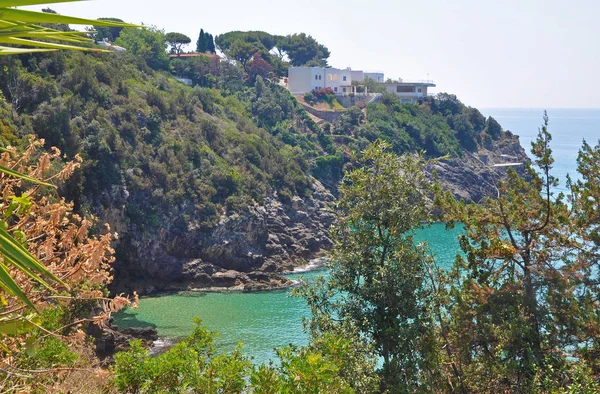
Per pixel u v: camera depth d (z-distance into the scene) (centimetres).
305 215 8644
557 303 2097
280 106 11900
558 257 2217
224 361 1315
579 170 2384
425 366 2189
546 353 2056
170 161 7425
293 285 6775
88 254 823
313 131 11762
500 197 2331
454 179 12100
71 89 7050
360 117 12712
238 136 9006
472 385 2111
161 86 9050
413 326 2238
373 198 2456
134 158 6981
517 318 2070
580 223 2195
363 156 2550
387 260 2436
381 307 2352
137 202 6781
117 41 12131
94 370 982
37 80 6512
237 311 5709
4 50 374
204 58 12725
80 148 6297
